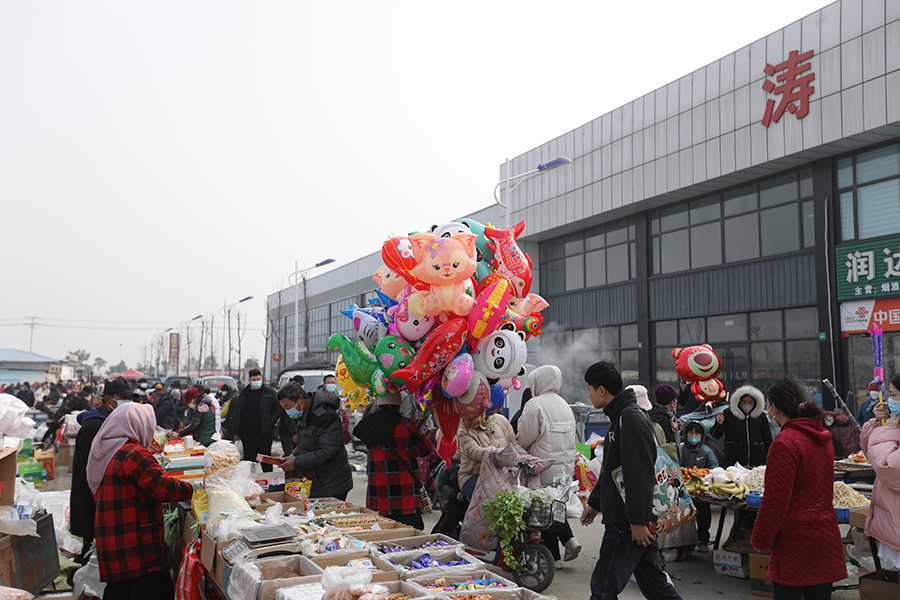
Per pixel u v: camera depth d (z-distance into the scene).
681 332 21.67
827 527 4.13
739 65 18.27
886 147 15.96
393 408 6.68
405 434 6.68
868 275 16.05
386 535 5.10
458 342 5.80
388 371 6.09
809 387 17.53
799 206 17.94
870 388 11.65
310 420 7.24
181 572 5.05
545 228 26.16
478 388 5.97
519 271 6.31
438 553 4.59
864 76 15.31
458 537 7.01
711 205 20.69
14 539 5.43
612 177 22.81
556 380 6.98
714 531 8.57
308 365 18.83
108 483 4.84
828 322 16.88
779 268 18.33
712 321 20.61
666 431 7.68
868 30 15.26
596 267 25.52
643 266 23.03
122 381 6.61
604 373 4.54
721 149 18.77
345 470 7.39
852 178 16.66
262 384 11.22
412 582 3.82
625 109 22.28
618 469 4.41
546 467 6.47
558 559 6.94
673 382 21.92
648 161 21.33
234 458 5.69
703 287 20.75
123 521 4.84
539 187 26.53
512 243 6.41
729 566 6.62
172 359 77.06
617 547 4.40
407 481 6.70
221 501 5.17
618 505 4.41
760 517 4.14
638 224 23.27
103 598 4.96
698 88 19.56
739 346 19.66
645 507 4.22
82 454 6.29
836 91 15.89
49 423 17.36
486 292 5.88
